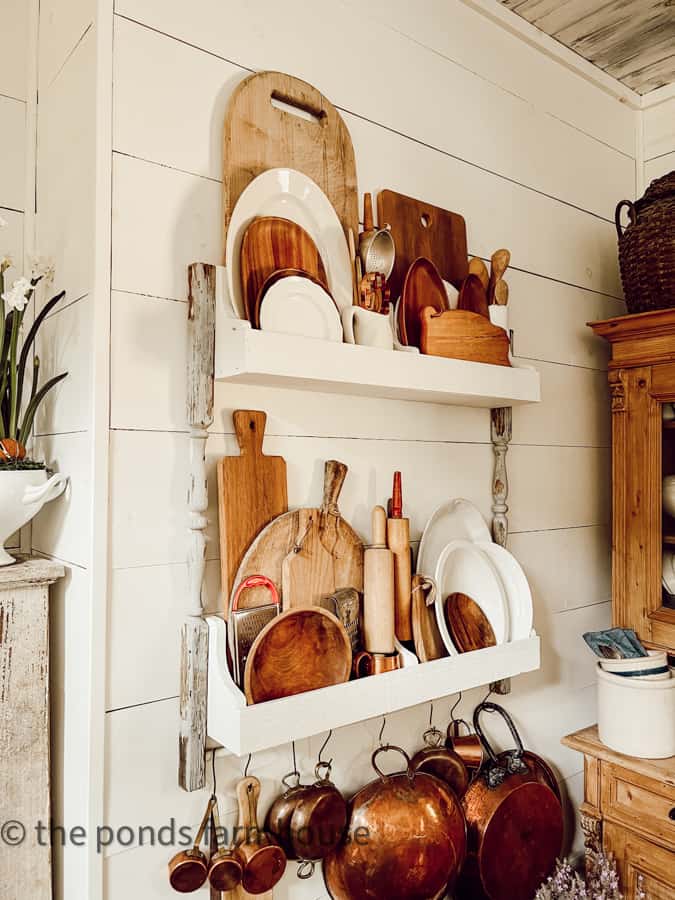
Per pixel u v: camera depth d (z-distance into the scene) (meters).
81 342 1.04
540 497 1.70
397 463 1.38
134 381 1.02
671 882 1.42
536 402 1.43
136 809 1.01
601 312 1.89
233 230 1.06
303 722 1.02
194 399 1.03
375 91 1.36
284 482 1.16
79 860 1.01
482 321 1.33
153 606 1.03
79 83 1.06
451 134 1.50
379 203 1.34
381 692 1.13
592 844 1.55
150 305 1.04
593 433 1.86
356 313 1.16
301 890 1.23
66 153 1.11
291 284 1.07
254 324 1.03
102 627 0.98
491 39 1.60
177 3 1.09
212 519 1.10
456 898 1.46
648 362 1.63
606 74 1.89
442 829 1.28
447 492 1.47
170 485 1.06
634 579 1.67
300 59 1.24
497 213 1.60
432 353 1.25
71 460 1.07
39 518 1.22
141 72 1.04
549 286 1.73
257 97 1.14
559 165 1.77
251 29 1.17
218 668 1.01
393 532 1.27
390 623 1.20
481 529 1.49
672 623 1.59
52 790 1.12
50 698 1.14
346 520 1.29
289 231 1.13
